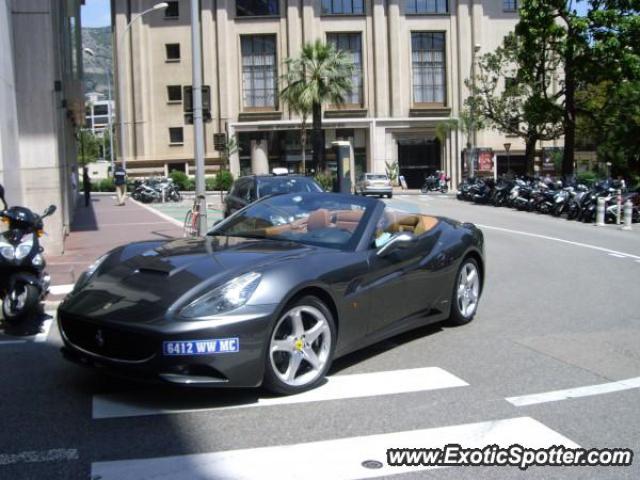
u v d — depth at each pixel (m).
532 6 29.61
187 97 14.54
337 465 3.86
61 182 14.04
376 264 5.81
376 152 52.12
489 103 39.78
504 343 6.69
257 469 3.79
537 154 51.91
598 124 31.58
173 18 51.88
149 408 4.76
